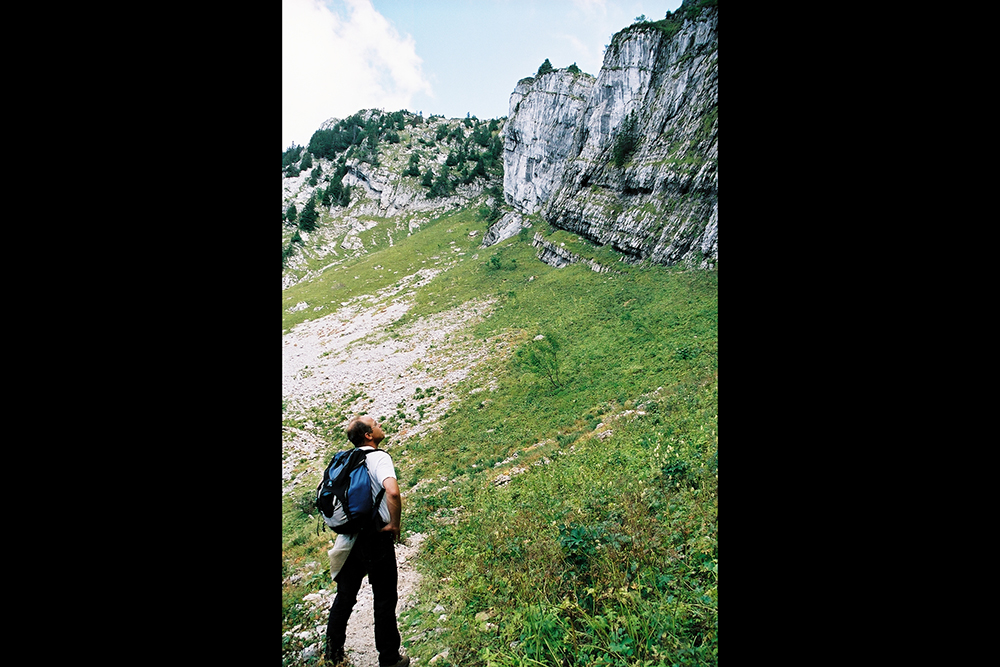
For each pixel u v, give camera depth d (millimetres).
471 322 22625
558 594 3529
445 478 9211
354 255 71812
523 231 35531
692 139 21547
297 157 126312
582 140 32625
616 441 7277
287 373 21625
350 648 3584
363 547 3088
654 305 16156
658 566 3488
